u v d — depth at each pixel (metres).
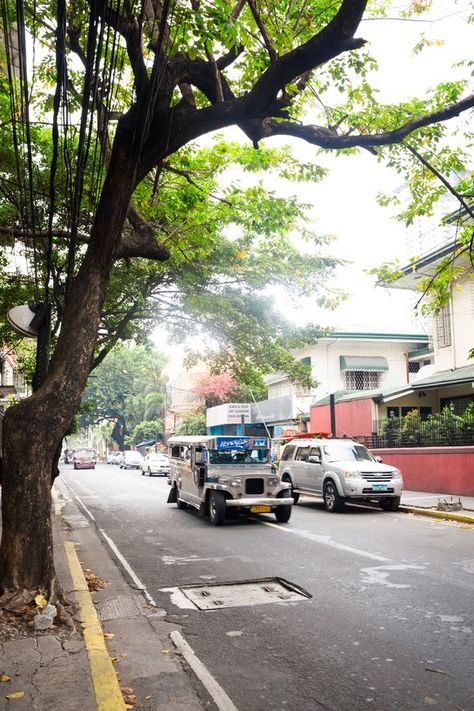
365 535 11.51
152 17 6.62
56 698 3.95
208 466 14.41
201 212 11.10
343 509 15.94
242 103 6.26
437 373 23.38
